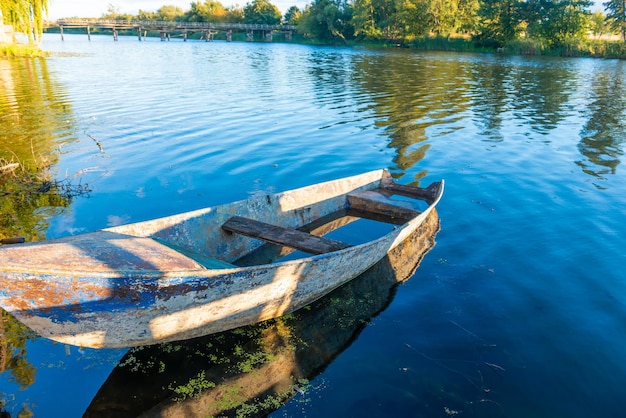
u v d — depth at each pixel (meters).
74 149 12.58
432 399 4.38
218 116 17.00
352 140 14.08
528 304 5.87
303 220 8.32
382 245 6.55
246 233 6.63
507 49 58.31
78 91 21.95
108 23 77.69
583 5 59.81
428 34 64.56
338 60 43.53
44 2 39.09
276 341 5.21
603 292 6.11
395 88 25.38
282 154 12.55
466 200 9.38
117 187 9.93
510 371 4.75
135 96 20.83
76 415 4.19
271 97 21.42
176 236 6.38
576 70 37.91
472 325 5.47
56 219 8.27
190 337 5.07
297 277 5.33
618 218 8.41
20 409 4.21
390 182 9.83
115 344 4.75
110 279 4.18
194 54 49.38
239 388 4.53
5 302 4.16
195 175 10.82
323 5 77.38
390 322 5.53
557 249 7.27
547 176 10.91
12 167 10.20
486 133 15.41
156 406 4.32
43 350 4.99
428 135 14.95
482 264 6.84
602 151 13.27
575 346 5.12
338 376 4.67
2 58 36.16
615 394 4.48
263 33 91.38
